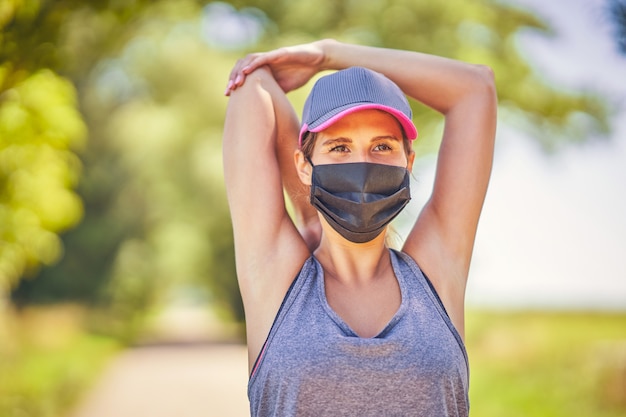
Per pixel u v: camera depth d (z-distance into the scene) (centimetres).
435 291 243
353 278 243
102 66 1755
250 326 246
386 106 234
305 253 251
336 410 220
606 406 971
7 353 1246
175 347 2436
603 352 1130
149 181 2172
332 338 224
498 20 1165
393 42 1177
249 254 251
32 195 677
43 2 548
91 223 2408
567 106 1169
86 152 2055
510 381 1193
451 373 226
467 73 270
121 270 2547
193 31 1605
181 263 3052
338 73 244
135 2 634
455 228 257
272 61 277
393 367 221
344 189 236
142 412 1065
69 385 1217
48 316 2231
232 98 272
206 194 1995
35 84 624
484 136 263
